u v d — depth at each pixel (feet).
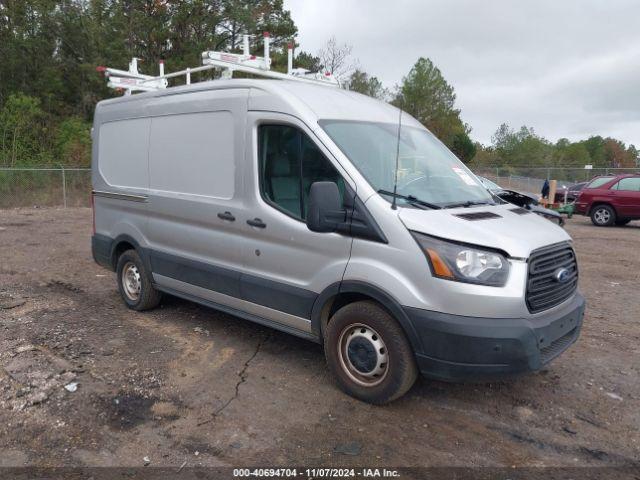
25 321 18.92
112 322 19.17
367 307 12.91
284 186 14.53
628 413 13.37
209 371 15.15
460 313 11.61
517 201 20.21
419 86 161.17
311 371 15.24
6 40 115.14
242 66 18.92
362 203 12.79
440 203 13.53
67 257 31.71
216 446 11.55
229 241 16.07
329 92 15.84
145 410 12.98
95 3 117.08
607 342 18.24
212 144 16.43
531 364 11.73
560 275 12.75
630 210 52.34
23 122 95.45
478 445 11.80
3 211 59.82
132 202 19.84
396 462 11.10
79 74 117.39
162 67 23.30
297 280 14.38
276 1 118.73
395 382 12.62
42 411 12.76
